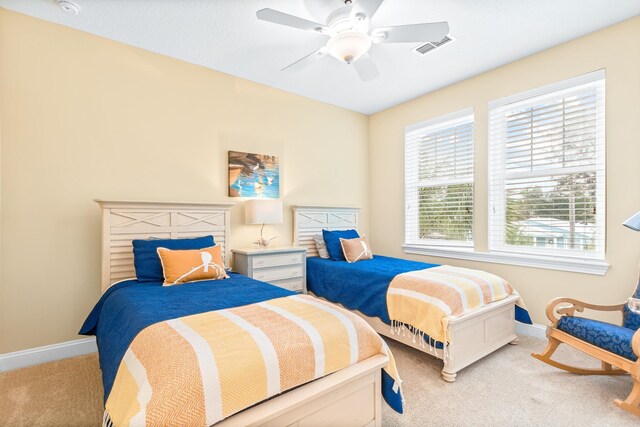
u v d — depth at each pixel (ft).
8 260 7.19
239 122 10.80
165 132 9.32
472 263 10.77
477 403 5.87
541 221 9.30
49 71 7.66
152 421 3.05
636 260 7.54
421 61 9.61
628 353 5.54
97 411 5.66
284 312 4.97
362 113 14.57
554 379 6.72
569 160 8.73
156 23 7.67
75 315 7.96
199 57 9.39
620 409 5.65
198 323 4.44
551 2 6.91
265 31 8.01
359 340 4.79
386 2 6.84
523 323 9.27
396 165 13.60
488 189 10.37
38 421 5.40
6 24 7.18
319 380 4.26
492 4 6.97
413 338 7.39
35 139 7.48
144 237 8.44
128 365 3.84
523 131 9.67
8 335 7.21
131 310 5.25
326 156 13.29
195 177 9.85
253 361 3.73
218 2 6.88
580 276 8.38
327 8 7.02
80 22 7.67
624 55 7.66
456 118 11.26
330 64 9.84
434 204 12.30
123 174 8.63
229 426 3.42
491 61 9.64
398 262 10.69
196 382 3.33
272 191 11.56
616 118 7.82
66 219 7.86
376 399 4.81
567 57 8.56
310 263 11.16
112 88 8.48
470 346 7.09
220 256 8.11
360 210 14.52
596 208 8.27
